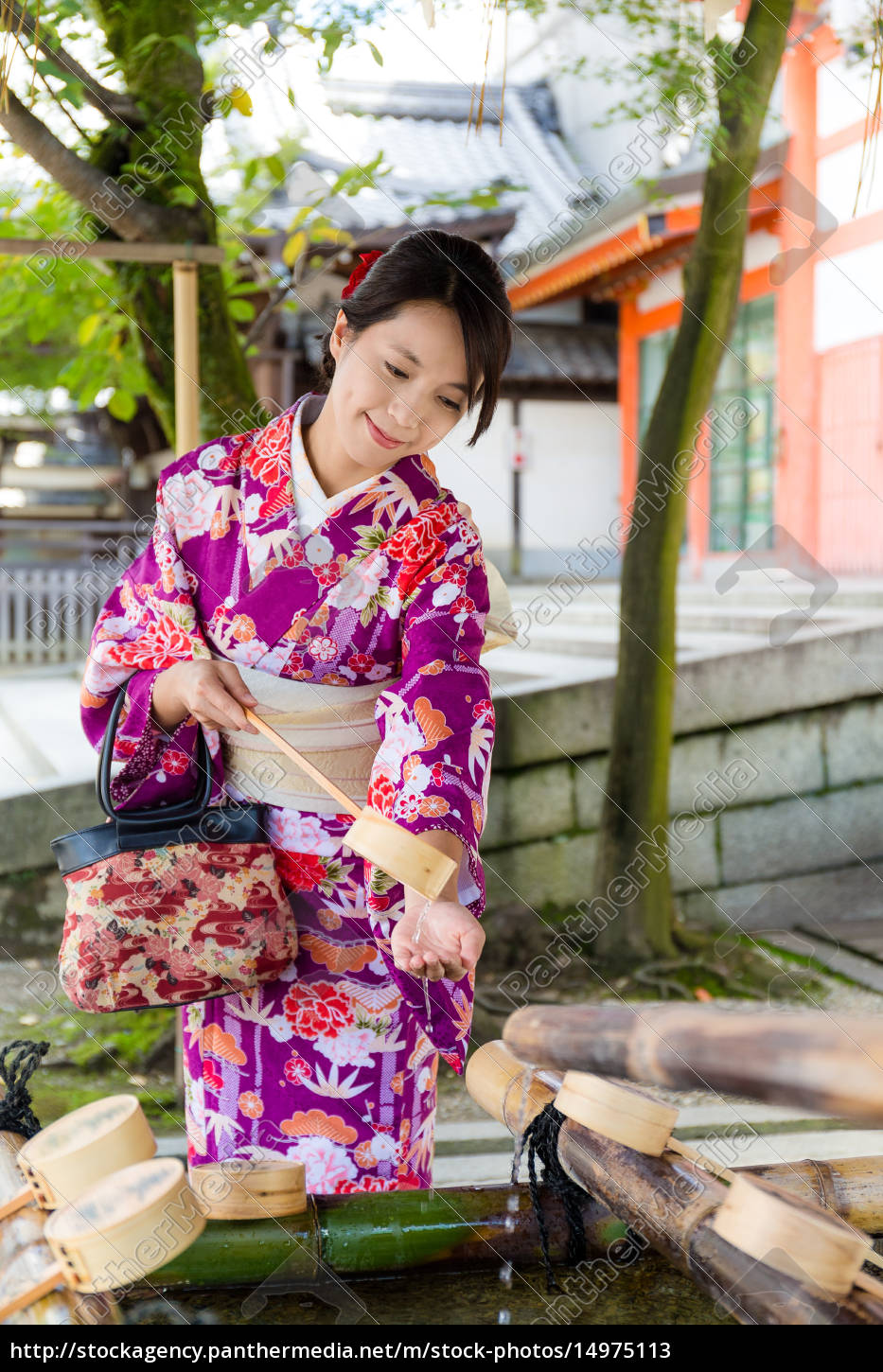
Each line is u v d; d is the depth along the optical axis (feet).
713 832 10.16
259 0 6.68
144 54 7.14
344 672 3.85
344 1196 3.84
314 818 3.84
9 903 8.70
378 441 3.73
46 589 18.30
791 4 7.96
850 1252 3.06
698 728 10.35
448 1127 6.34
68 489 25.02
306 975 3.89
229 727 3.76
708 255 8.57
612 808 9.18
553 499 23.44
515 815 9.81
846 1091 1.41
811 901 9.90
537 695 9.84
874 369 16.70
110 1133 3.46
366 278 3.69
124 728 3.83
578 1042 3.02
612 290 21.76
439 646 3.70
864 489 17.22
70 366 9.95
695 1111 5.80
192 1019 4.10
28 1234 3.44
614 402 23.39
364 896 3.85
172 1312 3.60
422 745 3.50
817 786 10.61
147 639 3.97
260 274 9.06
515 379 22.61
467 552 3.88
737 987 7.83
